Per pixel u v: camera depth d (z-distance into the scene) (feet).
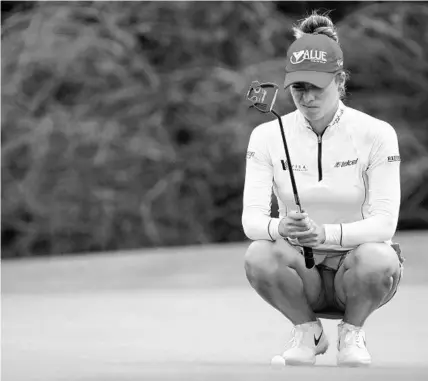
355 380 59.00
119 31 256.52
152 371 65.72
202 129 255.29
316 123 67.31
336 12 276.21
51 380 62.34
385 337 85.51
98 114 251.19
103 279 151.94
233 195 257.34
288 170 67.97
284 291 68.13
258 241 68.33
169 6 263.08
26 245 249.55
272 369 65.67
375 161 66.95
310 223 64.95
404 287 129.90
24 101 249.96
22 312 111.86
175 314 107.65
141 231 249.55
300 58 65.36
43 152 244.83
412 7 265.13
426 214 257.96
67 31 253.03
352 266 66.80
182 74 257.96
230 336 89.10
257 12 264.31
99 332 93.09
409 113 266.98
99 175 247.29
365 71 266.77
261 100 65.87
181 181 252.83
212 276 150.61
